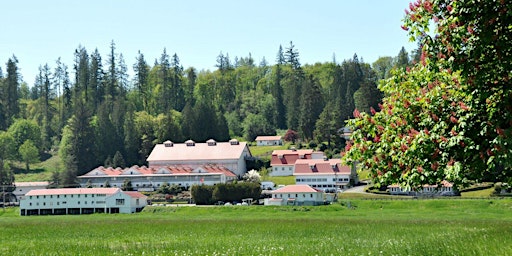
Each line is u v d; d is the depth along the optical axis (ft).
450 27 65.87
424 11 68.95
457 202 367.86
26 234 226.58
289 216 344.90
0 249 148.25
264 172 645.51
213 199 479.00
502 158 61.87
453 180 67.92
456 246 87.66
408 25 70.44
